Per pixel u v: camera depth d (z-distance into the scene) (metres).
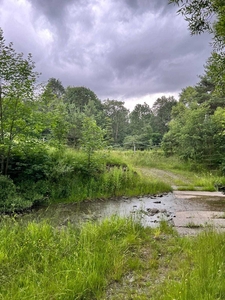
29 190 7.12
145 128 35.88
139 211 5.74
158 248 3.73
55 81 46.00
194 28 3.81
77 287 2.47
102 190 8.38
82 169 8.81
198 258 3.05
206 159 14.42
